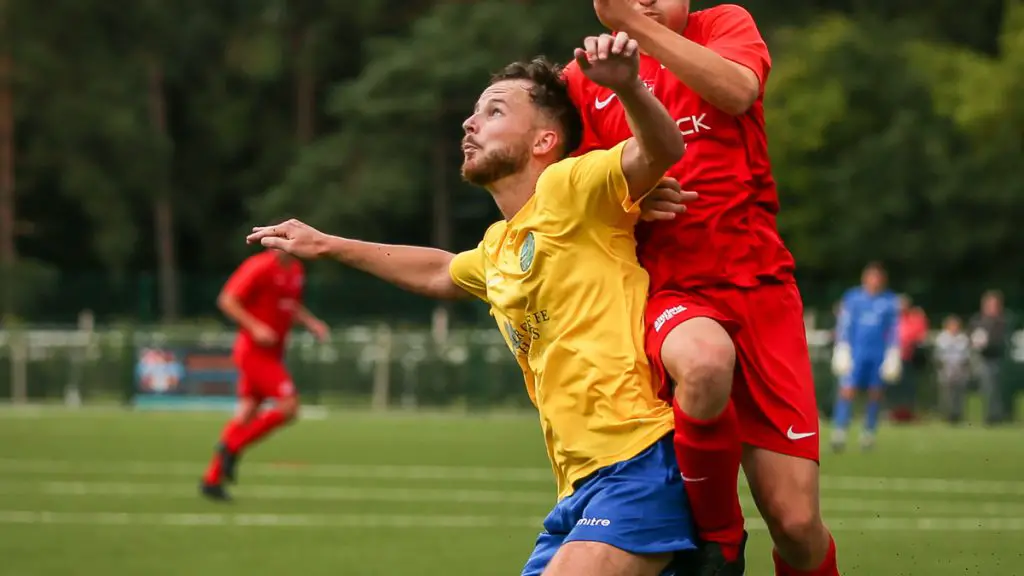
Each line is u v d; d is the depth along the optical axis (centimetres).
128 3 16225
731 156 1558
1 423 6469
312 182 15188
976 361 8525
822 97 13238
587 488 1372
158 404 7825
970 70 13438
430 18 15388
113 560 2592
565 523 1402
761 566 2536
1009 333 8481
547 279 1400
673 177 1557
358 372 8362
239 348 3697
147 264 16538
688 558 1351
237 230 16650
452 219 15512
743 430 1582
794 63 13400
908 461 4691
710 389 1294
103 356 8244
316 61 16600
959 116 13250
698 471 1310
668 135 1321
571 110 1485
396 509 3394
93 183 15250
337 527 3062
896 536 2889
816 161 13500
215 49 16975
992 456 4878
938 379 7531
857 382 5191
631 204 1378
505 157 1455
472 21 14900
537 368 1423
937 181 13212
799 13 14662
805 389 1587
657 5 1570
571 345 1385
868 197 13250
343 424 6719
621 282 1393
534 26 14700
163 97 16738
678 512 1342
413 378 8288
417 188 15000
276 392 3662
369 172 14950
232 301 3684
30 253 15838
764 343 1572
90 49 15975
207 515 3266
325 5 16688
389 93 15050
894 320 5172
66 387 8256
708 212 1547
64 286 13338
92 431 5956
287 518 3219
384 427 6488
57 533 2958
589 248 1394
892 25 14338
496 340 8344
